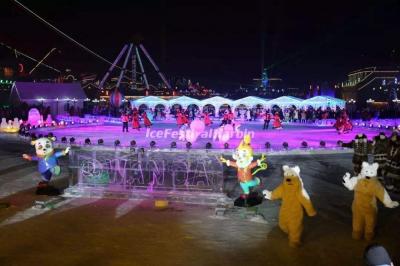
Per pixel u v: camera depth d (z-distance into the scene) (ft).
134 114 110.01
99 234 27.48
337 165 55.98
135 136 94.68
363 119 141.18
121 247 25.16
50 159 38.55
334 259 23.36
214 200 35.19
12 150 69.82
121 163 39.19
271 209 33.76
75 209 33.37
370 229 26.50
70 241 26.17
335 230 28.63
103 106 175.63
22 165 54.70
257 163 34.73
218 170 36.73
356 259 23.36
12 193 38.88
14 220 30.42
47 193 38.04
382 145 43.14
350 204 35.70
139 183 38.65
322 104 162.20
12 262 22.80
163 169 37.83
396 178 40.70
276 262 22.94
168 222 30.07
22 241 26.12
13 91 144.46
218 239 26.55
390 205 26.37
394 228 29.25
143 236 27.12
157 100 171.83
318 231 28.37
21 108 127.44
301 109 157.07
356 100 240.12
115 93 142.31
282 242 26.07
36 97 144.15
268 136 96.58
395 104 190.70
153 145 69.41
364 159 44.04
